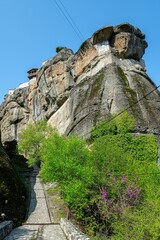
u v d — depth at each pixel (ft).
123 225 42.88
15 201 65.98
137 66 141.28
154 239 37.06
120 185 62.44
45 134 153.38
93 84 132.77
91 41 151.12
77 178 66.44
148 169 72.38
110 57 138.31
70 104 146.20
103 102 119.75
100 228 57.00
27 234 50.24
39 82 203.92
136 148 99.71
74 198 63.52
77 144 74.13
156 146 101.40
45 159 73.20
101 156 72.69
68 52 187.11
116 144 86.84
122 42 144.66
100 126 105.81
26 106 234.17
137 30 152.35
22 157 140.97
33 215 68.85
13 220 59.72
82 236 39.93
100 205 62.18
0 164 68.59
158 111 118.73
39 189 97.96
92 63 146.51
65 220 57.98
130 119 107.14
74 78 161.58
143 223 38.96
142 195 57.88
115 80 126.00
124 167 71.10
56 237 48.21
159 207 40.55
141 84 130.00
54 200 84.12
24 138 151.33
